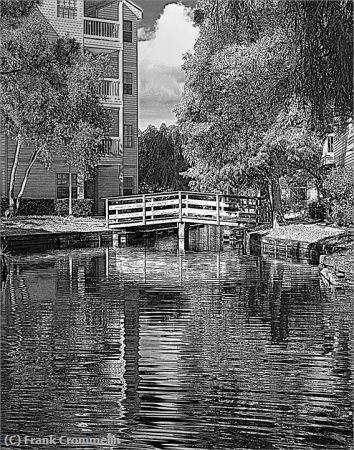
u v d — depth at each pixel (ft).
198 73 81.66
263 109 60.95
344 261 57.77
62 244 89.56
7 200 106.73
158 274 60.18
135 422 22.98
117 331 35.88
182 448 21.04
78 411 23.88
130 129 127.75
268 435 21.90
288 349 31.55
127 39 127.24
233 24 50.55
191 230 130.31
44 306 43.62
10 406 24.34
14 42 87.45
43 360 30.12
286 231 84.74
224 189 102.89
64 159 112.98
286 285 51.96
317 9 41.91
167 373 28.07
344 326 36.27
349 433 22.02
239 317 39.24
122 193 123.85
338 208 82.43
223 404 24.49
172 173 143.64
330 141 106.11
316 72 44.06
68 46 92.94
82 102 98.07
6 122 91.61
